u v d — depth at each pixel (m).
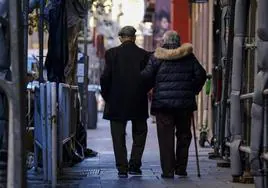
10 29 10.62
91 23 71.81
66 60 22.64
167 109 20.62
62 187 18.58
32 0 22.80
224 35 24.11
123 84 21.27
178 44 21.00
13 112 10.55
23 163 10.59
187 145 21.20
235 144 19.09
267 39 15.16
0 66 11.57
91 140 39.81
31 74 26.36
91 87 58.25
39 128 20.17
